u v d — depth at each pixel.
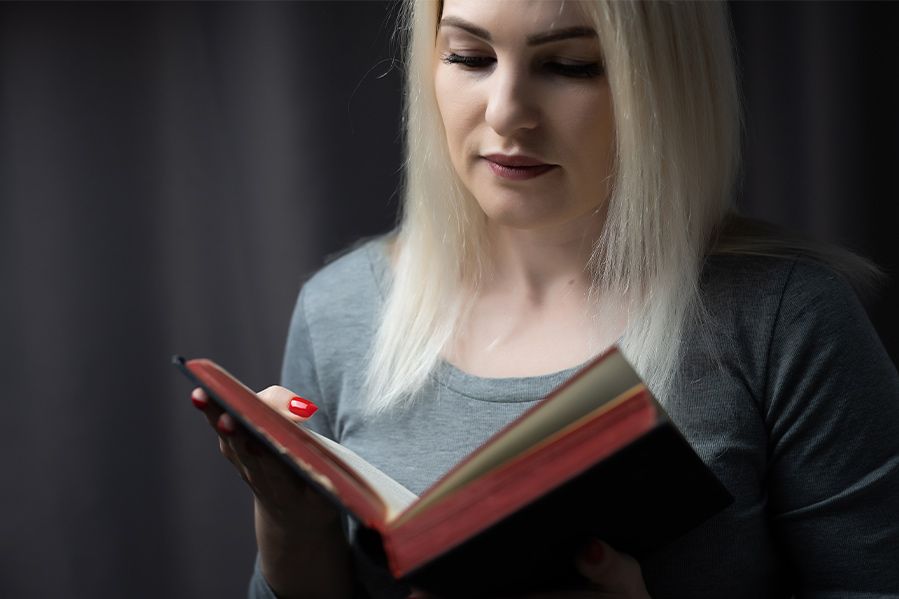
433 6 1.19
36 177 1.99
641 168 1.13
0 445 2.03
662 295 1.16
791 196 1.95
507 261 1.28
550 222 1.15
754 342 1.14
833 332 1.12
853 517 1.12
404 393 1.25
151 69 1.98
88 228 2.01
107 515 2.05
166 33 1.97
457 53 1.12
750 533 1.13
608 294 1.21
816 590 1.16
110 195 2.00
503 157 1.11
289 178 2.00
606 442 0.83
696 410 1.14
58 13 1.97
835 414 1.12
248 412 0.93
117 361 2.03
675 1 1.11
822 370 1.12
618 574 0.95
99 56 1.98
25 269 2.00
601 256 1.22
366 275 1.39
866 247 1.92
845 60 1.90
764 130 1.94
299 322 1.40
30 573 2.05
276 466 1.01
